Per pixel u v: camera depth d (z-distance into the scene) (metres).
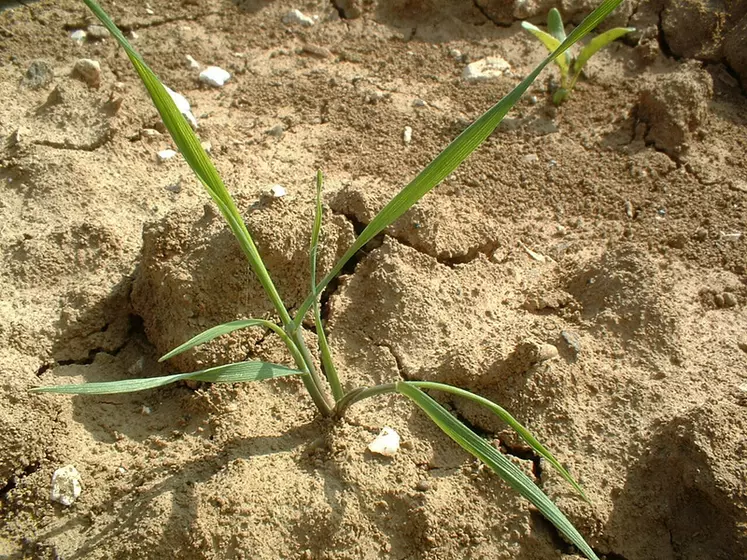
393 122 0.35
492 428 0.22
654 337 0.24
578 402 0.22
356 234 0.26
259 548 0.19
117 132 0.31
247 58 0.38
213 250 0.23
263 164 0.32
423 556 0.20
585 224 0.31
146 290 0.24
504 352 0.23
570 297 0.26
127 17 0.39
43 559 0.20
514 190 0.32
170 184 0.30
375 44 0.39
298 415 0.22
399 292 0.25
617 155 0.33
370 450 0.21
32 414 0.22
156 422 0.23
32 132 0.31
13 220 0.28
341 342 0.24
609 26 0.39
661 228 0.30
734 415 0.21
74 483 0.21
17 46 0.36
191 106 0.35
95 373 0.24
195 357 0.23
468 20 0.41
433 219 0.26
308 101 0.36
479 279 0.27
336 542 0.20
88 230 0.26
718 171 0.33
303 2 0.41
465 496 0.21
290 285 0.24
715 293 0.27
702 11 0.38
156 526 0.19
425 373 0.23
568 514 0.20
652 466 0.21
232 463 0.21
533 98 0.36
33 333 0.24
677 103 0.33
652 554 0.20
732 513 0.19
